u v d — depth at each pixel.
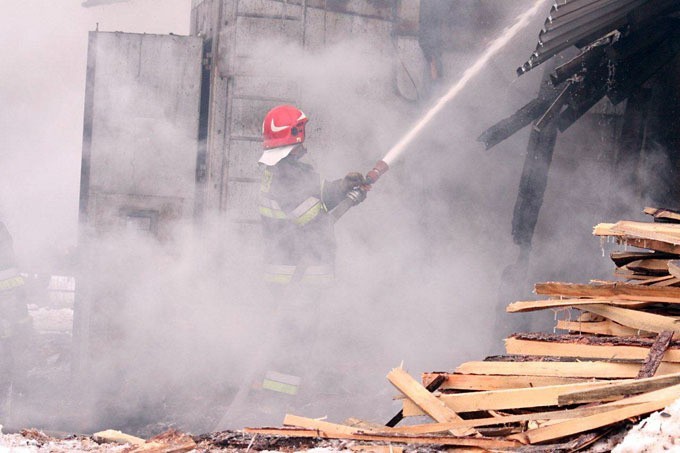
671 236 6.02
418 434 4.93
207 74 12.70
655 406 4.32
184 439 4.97
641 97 11.85
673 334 5.32
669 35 10.38
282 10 12.27
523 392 4.96
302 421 5.46
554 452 4.34
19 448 4.77
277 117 9.07
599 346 5.40
